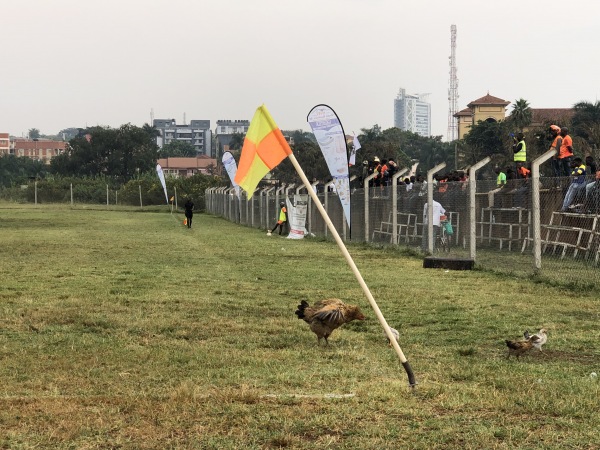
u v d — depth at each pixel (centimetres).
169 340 1016
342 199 2322
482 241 2202
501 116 11012
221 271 1927
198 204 7794
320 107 2302
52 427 612
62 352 923
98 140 11875
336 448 561
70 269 1950
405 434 593
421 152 12569
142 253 2516
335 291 1523
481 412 656
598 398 694
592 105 7019
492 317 1194
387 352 934
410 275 1822
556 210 1852
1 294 1439
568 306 1305
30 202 8669
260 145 771
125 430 606
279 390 734
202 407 666
